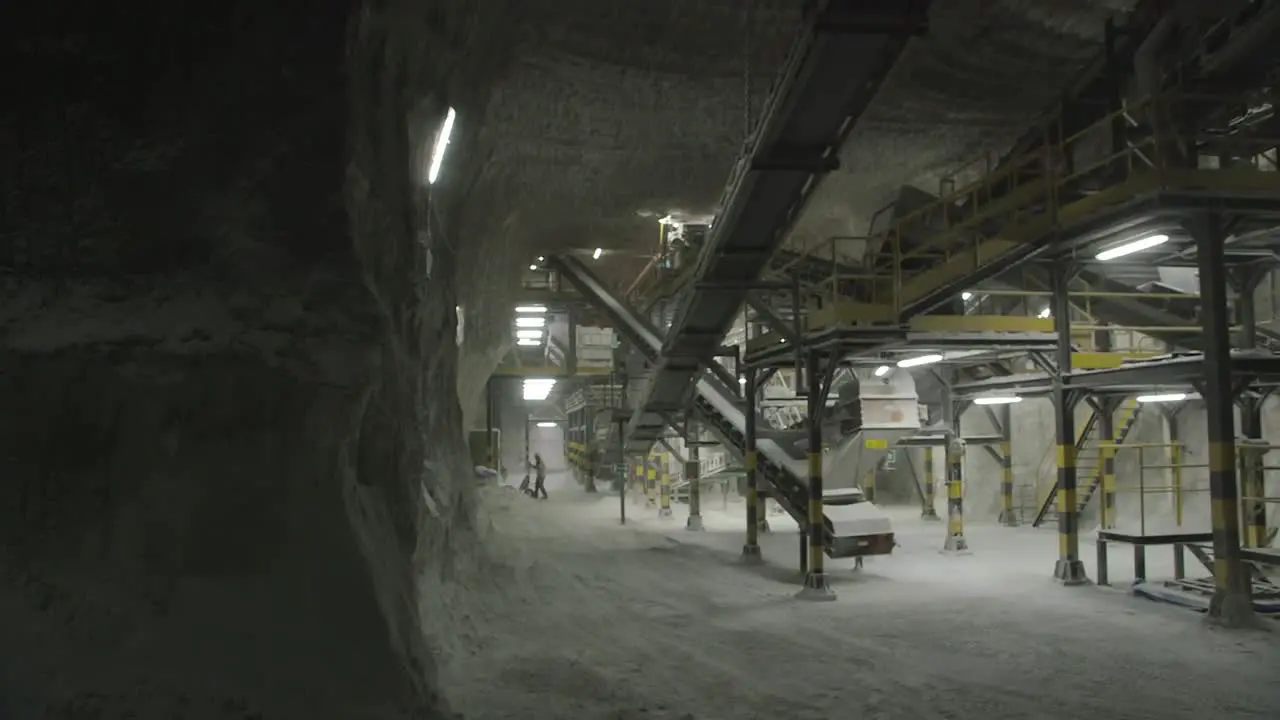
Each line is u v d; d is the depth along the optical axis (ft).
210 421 18.37
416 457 27.73
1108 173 38.88
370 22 23.21
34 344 17.74
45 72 19.12
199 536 17.60
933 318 42.45
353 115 21.77
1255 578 39.47
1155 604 37.14
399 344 25.76
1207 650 29.25
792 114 28.96
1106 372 39.96
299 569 17.95
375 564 19.47
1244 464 42.88
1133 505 64.39
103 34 19.54
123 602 16.60
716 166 58.18
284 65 20.81
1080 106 43.93
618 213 69.72
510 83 45.88
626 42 42.60
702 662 28.25
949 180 51.24
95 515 17.39
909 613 36.27
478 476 100.83
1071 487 42.98
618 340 104.68
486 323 73.56
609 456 98.89
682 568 50.06
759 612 36.86
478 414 148.46
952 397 62.23
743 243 39.34
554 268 90.84
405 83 28.27
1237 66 34.88
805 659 28.68
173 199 19.49
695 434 72.23
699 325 50.19
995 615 35.55
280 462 18.62
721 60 44.29
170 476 17.93
